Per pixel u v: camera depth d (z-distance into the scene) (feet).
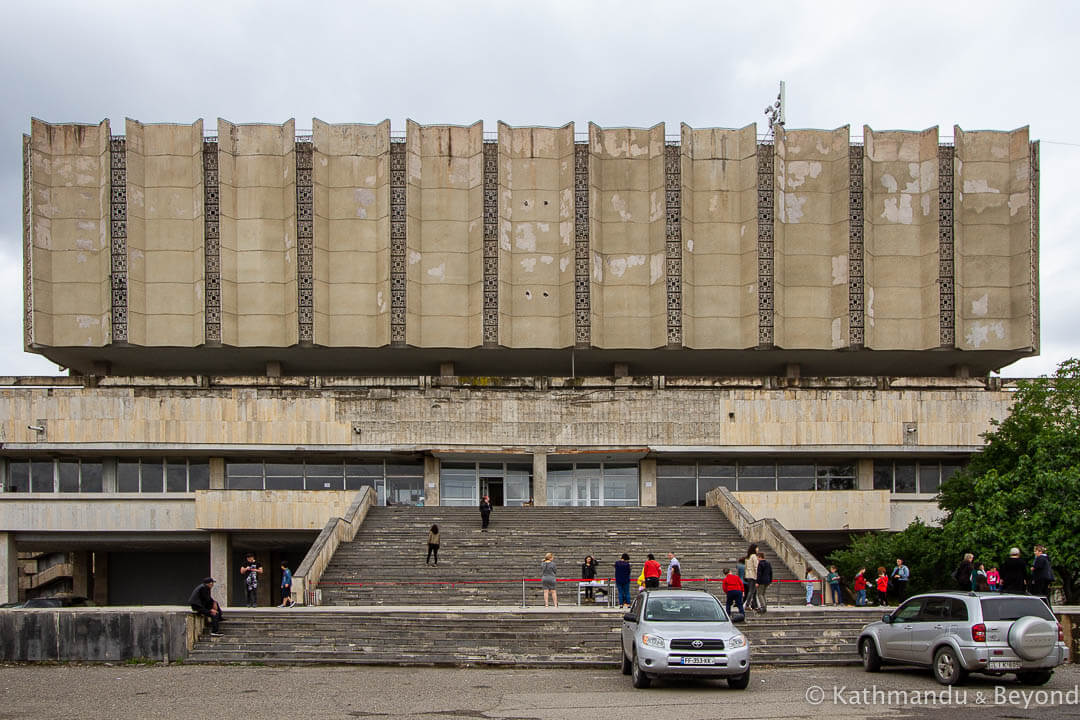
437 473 166.61
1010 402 164.45
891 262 183.01
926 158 184.03
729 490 163.94
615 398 165.48
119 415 160.15
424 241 182.19
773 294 180.86
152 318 178.09
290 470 167.94
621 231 184.14
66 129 180.14
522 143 184.85
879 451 163.73
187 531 160.35
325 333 179.52
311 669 75.97
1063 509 104.17
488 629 83.56
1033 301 184.24
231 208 180.14
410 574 116.26
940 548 116.37
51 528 160.04
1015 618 64.39
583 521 138.51
